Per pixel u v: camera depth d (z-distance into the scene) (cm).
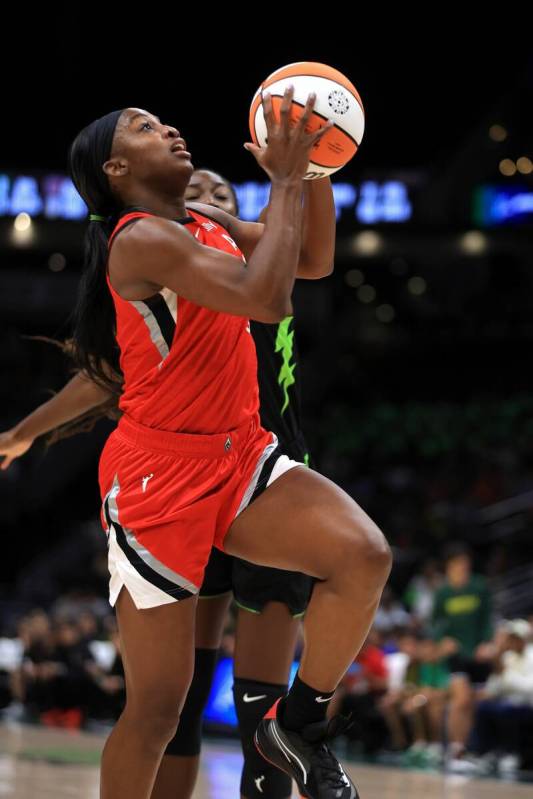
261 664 524
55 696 1905
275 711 420
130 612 420
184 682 420
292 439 558
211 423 420
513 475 3152
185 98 3809
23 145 3756
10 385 3978
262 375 548
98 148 438
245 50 3741
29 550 3509
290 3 3591
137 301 415
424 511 2970
